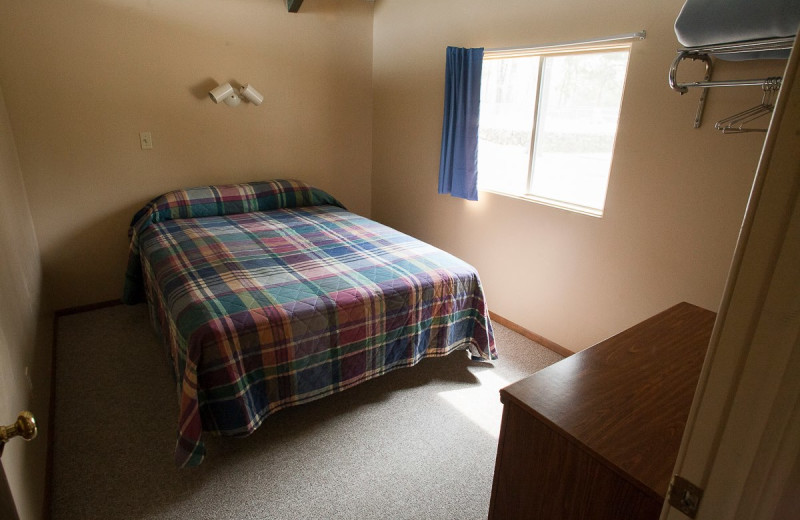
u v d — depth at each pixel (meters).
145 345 2.69
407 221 3.85
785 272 0.44
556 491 1.04
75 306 3.11
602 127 2.60
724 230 1.97
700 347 1.34
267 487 1.73
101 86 2.89
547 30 2.53
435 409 2.21
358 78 3.89
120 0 2.84
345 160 4.04
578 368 1.22
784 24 1.20
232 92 3.24
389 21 3.63
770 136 0.43
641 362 1.25
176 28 3.05
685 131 2.03
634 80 2.17
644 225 2.25
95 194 3.03
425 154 3.54
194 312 1.80
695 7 1.39
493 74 3.05
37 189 2.83
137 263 2.92
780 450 0.47
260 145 3.58
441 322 2.35
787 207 0.43
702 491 0.54
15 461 1.26
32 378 1.79
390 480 1.79
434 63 3.29
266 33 3.38
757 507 0.50
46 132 2.79
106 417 2.08
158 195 3.25
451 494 1.73
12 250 1.91
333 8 3.61
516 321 3.03
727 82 1.62
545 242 2.75
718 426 0.51
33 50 2.66
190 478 1.76
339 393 2.31
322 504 1.67
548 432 1.02
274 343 1.83
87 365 2.47
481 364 2.62
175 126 3.20
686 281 2.14
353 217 3.31
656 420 1.02
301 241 2.71
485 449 1.96
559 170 2.83
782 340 0.45
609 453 0.92
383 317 2.10
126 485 1.72
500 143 3.13
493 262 3.12
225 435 1.77
